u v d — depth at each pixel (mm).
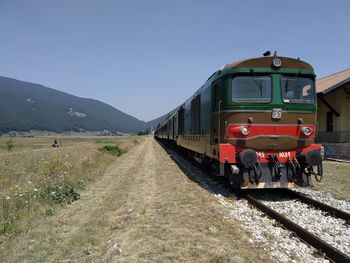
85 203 10594
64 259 6191
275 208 9820
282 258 6156
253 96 10945
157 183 14156
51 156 21359
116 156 28484
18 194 9938
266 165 10961
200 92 15953
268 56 11031
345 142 25641
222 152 10883
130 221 8375
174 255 6188
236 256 6113
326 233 7594
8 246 6750
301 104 11031
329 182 14422
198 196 11273
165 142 52312
